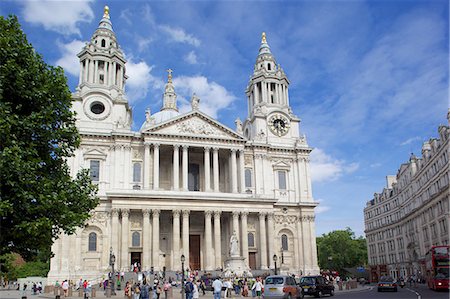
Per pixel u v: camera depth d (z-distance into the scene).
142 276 61.03
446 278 55.41
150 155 80.75
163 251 77.94
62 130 32.38
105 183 77.56
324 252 155.12
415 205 115.12
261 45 104.56
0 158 25.75
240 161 85.44
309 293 47.50
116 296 53.69
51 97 31.56
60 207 29.98
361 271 144.00
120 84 89.62
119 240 72.31
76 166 77.38
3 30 30.22
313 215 88.19
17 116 27.73
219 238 76.12
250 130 95.31
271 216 81.12
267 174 88.25
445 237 89.94
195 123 83.56
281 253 83.50
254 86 98.75
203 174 88.00
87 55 86.69
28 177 27.73
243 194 79.69
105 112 82.94
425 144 106.31
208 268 73.81
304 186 89.88
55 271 70.62
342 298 46.34
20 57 30.31
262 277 69.38
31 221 28.56
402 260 129.75
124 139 80.00
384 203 146.62
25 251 32.38
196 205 76.31
